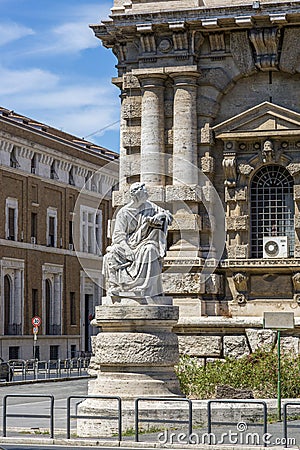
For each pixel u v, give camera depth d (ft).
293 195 160.76
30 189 348.59
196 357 156.25
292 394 133.90
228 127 161.99
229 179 161.99
